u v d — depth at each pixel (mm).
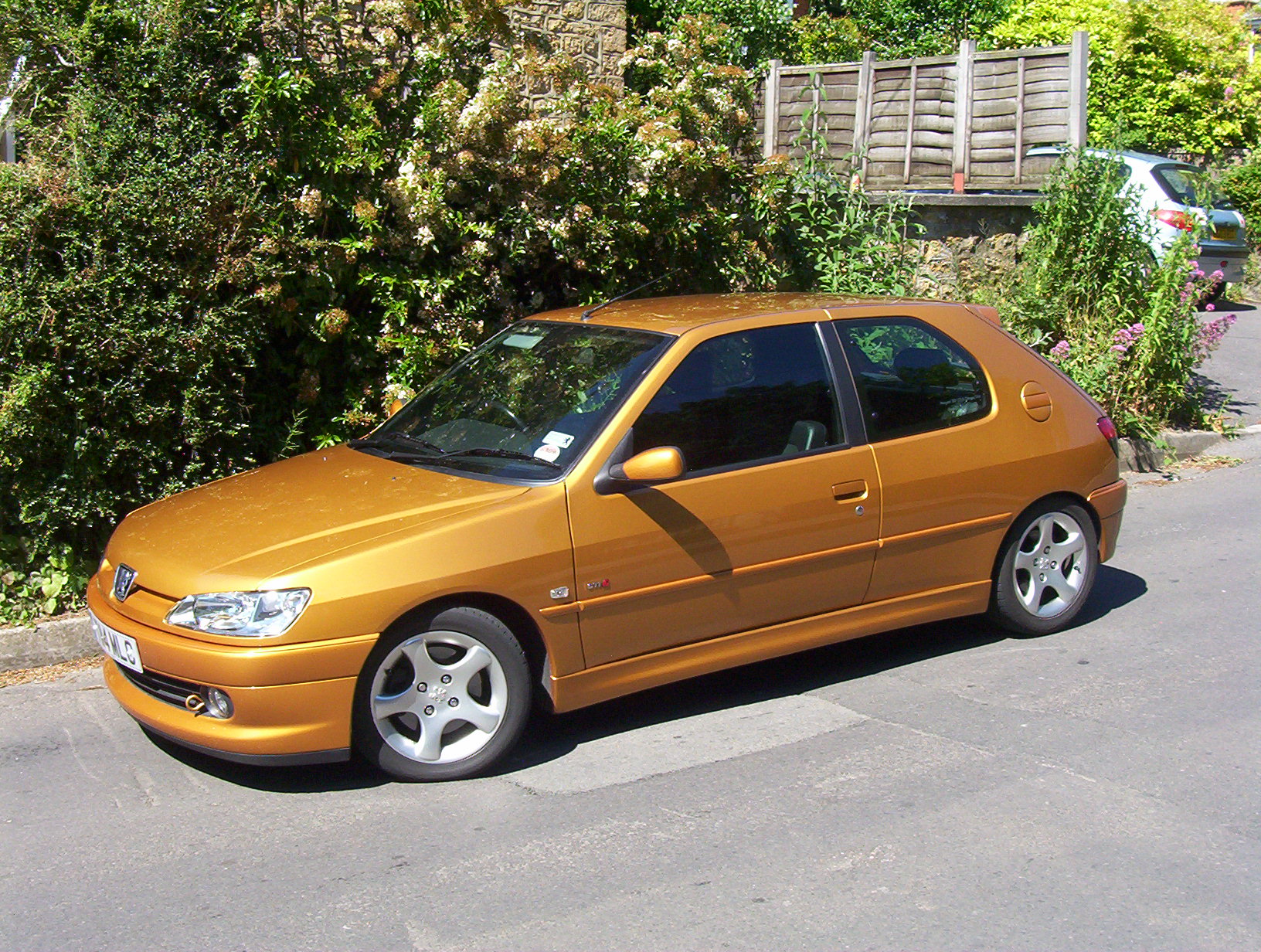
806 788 4449
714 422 4992
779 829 4133
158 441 6480
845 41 16938
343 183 7145
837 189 10078
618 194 8070
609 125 7902
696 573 4859
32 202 6016
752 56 15555
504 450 4941
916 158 11234
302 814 4320
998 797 4340
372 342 7301
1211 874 3807
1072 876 3801
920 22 18297
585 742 4945
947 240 10844
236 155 6699
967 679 5539
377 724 4379
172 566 4445
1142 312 10227
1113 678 5504
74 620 6055
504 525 4477
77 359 6102
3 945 3523
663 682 4910
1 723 5254
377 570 4258
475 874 3863
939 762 4648
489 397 5363
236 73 6816
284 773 4672
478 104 7266
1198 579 7020
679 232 8531
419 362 7176
